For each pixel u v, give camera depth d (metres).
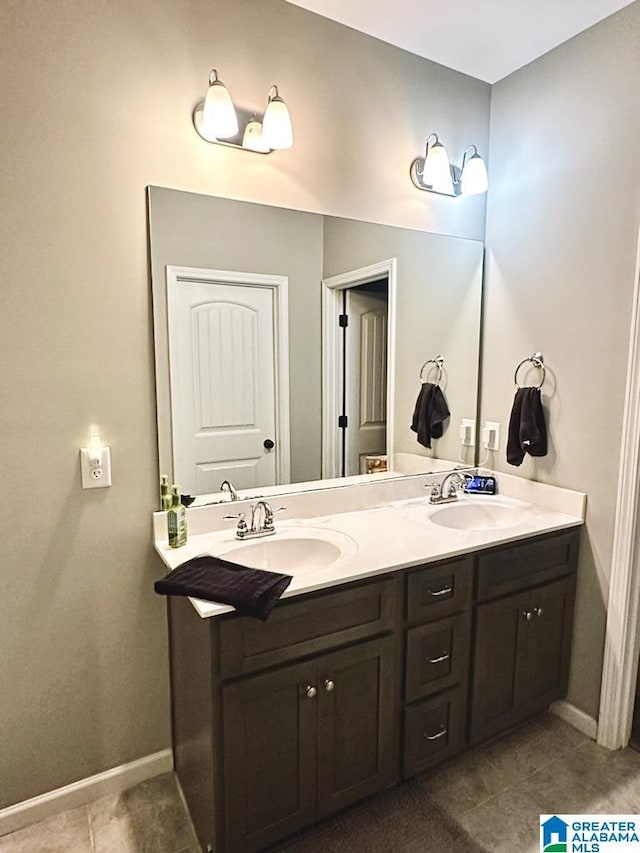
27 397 1.46
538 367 2.09
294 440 1.94
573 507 1.98
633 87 1.72
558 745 1.91
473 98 2.18
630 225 1.75
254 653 1.30
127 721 1.70
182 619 1.53
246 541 1.67
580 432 1.95
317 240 1.89
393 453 2.17
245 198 1.73
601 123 1.82
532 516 1.98
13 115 1.37
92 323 1.53
